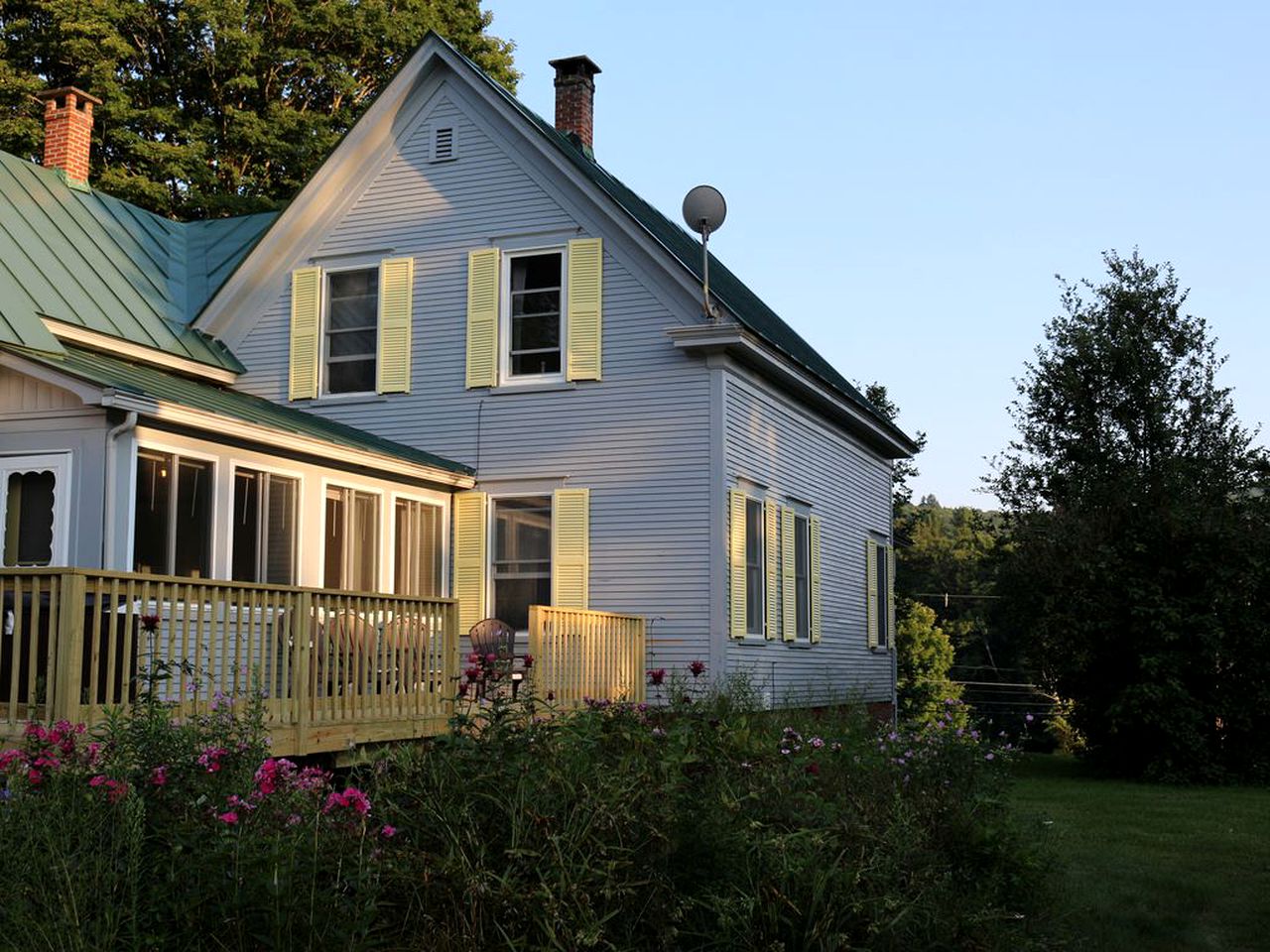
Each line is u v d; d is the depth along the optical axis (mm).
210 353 18500
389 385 18203
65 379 12695
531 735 7230
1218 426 24719
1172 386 25109
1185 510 20359
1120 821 14328
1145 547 20359
